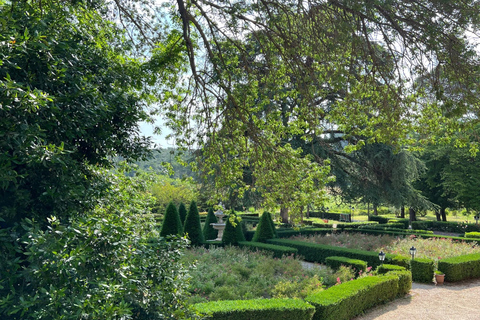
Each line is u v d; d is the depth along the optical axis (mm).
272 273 10898
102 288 3660
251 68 8375
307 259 15148
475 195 26500
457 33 6113
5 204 4125
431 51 6207
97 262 3867
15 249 3473
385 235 18281
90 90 4855
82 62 5340
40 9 5387
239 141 8688
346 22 6023
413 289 11078
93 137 5566
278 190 8211
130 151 6141
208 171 9289
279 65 8047
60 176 4406
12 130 3500
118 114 5891
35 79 4469
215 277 9984
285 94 8438
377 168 20141
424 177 30844
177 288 5074
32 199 4410
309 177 7852
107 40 7973
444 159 28719
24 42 3789
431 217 44250
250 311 6785
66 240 3500
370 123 8367
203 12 7719
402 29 6258
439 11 5785
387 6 5980
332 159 19312
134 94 7328
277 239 16672
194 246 15117
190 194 28656
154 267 4949
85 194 5184
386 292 9609
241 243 15438
